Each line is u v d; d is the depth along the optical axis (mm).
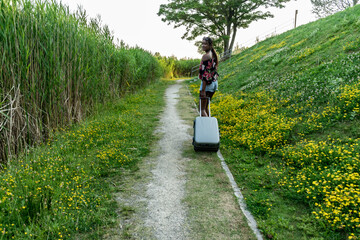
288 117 6352
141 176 4250
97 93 8578
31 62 5238
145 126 7297
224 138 6230
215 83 5344
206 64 4945
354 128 4695
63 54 6160
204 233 2801
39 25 5516
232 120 7391
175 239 2703
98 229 2814
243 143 5539
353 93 5383
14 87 4805
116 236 2736
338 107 5414
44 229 2672
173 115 9156
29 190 3232
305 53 10664
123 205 3365
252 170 4398
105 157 4750
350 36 9695
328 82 6980
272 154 4934
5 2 4738
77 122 7133
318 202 3174
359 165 3539
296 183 3619
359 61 7148
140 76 15289
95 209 3205
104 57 9203
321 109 5961
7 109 4438
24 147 5004
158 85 19859
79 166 4273
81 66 7230
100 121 7285
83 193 3426
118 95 10859
